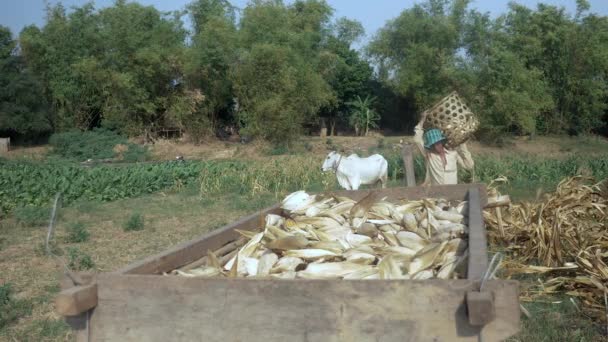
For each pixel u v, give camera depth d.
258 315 2.59
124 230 10.80
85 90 38.59
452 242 3.54
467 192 5.74
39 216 12.04
